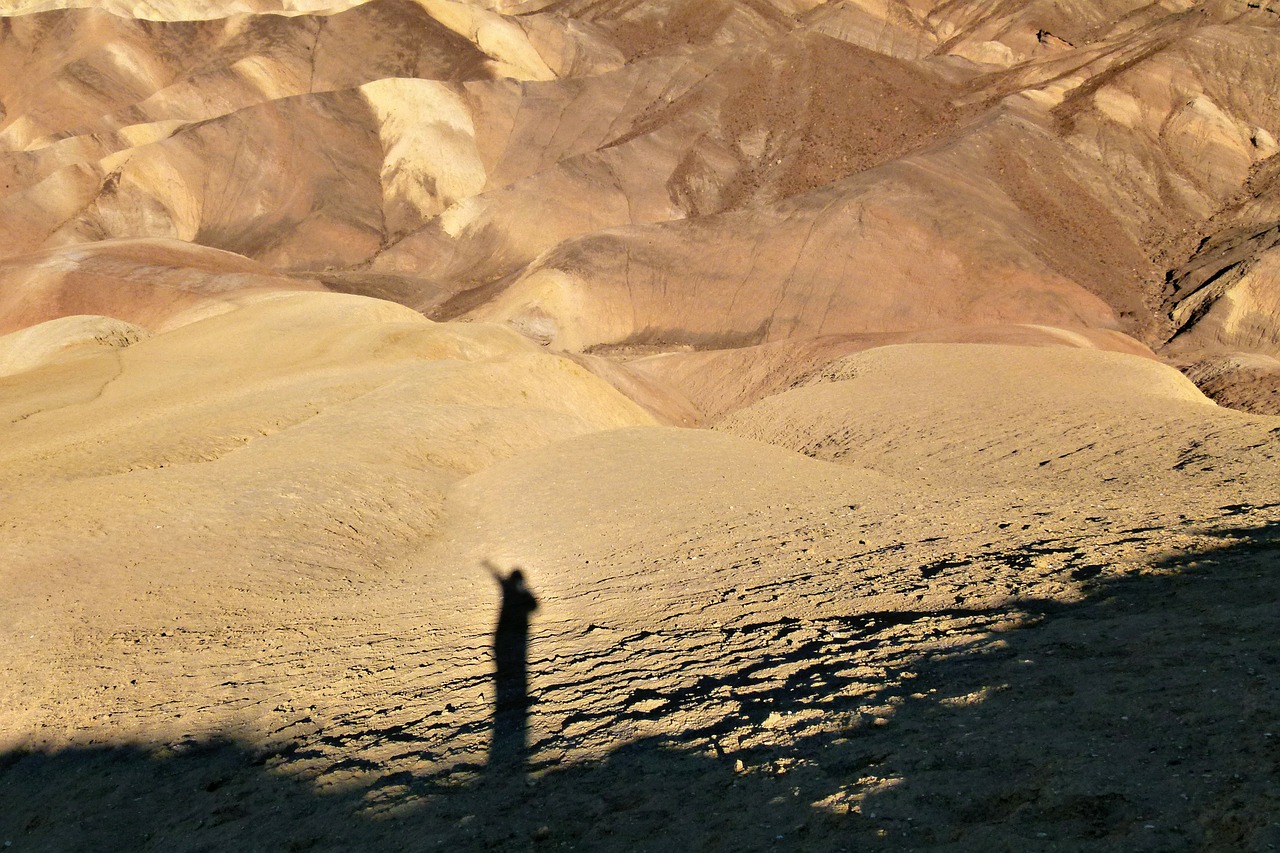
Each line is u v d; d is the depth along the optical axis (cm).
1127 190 11800
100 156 13412
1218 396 6794
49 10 16600
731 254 10612
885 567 1056
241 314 4875
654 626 1002
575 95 14675
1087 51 14838
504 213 12438
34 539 1481
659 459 2269
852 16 17350
